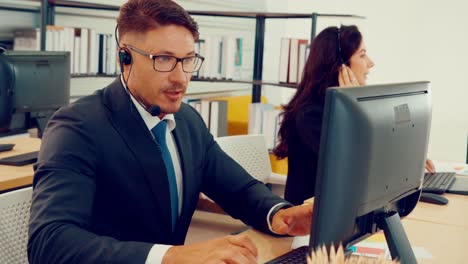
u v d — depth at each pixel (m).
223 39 4.32
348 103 1.12
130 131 1.56
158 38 1.48
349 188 1.14
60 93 2.97
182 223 1.68
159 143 1.62
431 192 2.38
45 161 1.44
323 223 1.15
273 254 1.55
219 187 1.81
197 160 1.76
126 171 1.54
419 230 1.87
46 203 1.35
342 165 1.13
